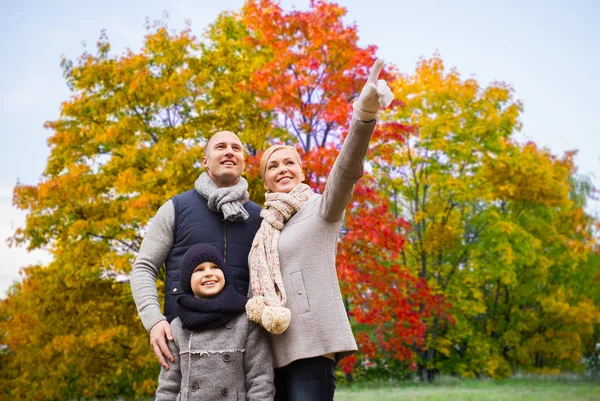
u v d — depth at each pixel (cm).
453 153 2020
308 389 278
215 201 315
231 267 307
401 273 1284
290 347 279
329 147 1170
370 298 1271
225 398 275
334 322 282
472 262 2116
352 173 275
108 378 1401
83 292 1325
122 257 1209
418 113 2017
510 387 1515
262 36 1282
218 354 277
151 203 1180
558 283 2233
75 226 1239
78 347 1266
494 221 2039
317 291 284
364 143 267
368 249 1202
